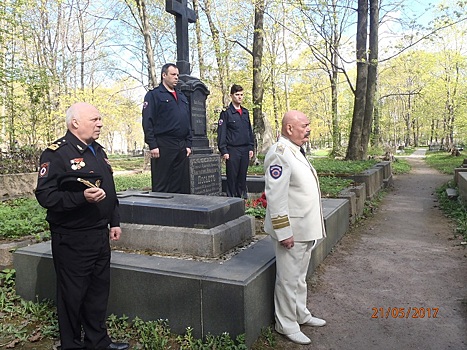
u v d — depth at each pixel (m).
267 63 22.38
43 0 20.59
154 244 4.28
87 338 3.13
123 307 3.69
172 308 3.47
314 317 3.92
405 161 28.28
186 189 6.32
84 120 2.91
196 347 3.21
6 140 14.24
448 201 10.30
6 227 5.71
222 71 19.22
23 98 14.56
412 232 7.45
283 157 3.28
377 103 25.02
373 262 5.68
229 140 7.00
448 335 3.62
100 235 3.01
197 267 3.62
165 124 5.98
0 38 12.16
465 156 28.23
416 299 4.40
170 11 6.61
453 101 36.47
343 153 24.25
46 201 2.73
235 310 3.22
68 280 2.94
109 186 3.07
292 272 3.41
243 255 4.00
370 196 10.45
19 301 4.26
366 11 15.90
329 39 16.39
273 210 3.25
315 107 51.06
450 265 5.50
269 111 35.31
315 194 3.40
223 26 22.09
